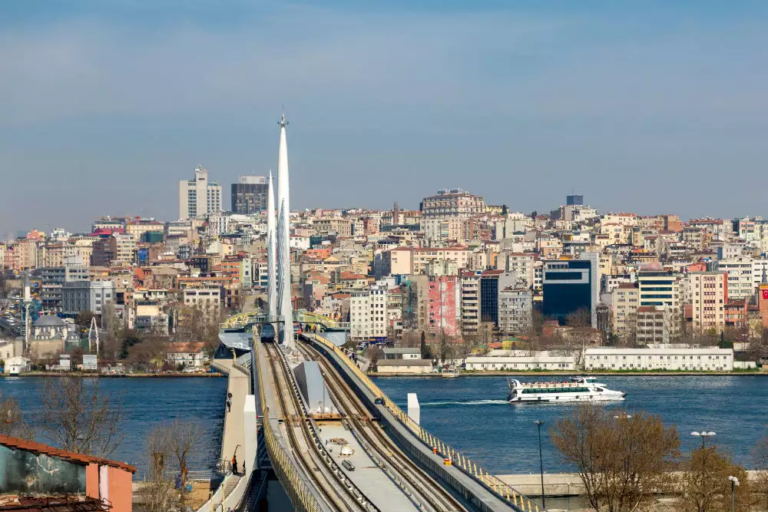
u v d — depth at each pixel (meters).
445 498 177.38
